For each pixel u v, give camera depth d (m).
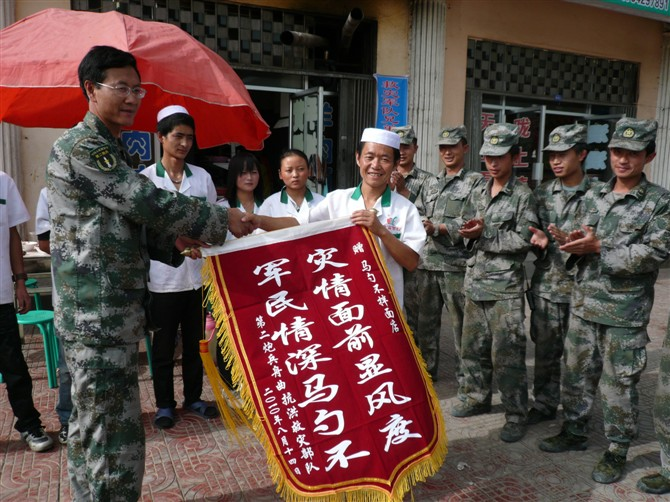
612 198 2.71
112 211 1.97
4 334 2.79
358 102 6.39
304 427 2.13
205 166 6.27
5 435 3.05
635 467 2.81
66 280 1.97
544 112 7.55
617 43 8.01
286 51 6.05
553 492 2.58
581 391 2.91
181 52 3.18
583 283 2.79
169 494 2.54
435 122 6.70
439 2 6.50
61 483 2.60
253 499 2.50
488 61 7.25
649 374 4.11
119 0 5.21
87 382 1.97
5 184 2.87
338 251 2.32
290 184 3.61
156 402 3.22
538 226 3.06
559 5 7.48
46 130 5.05
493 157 3.07
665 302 6.40
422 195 3.89
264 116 6.35
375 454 2.14
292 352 2.19
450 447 3.01
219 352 3.72
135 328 2.04
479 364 3.35
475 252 3.20
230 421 2.17
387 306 2.32
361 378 2.22
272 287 2.23
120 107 2.00
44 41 3.06
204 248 2.20
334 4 6.12
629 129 2.54
